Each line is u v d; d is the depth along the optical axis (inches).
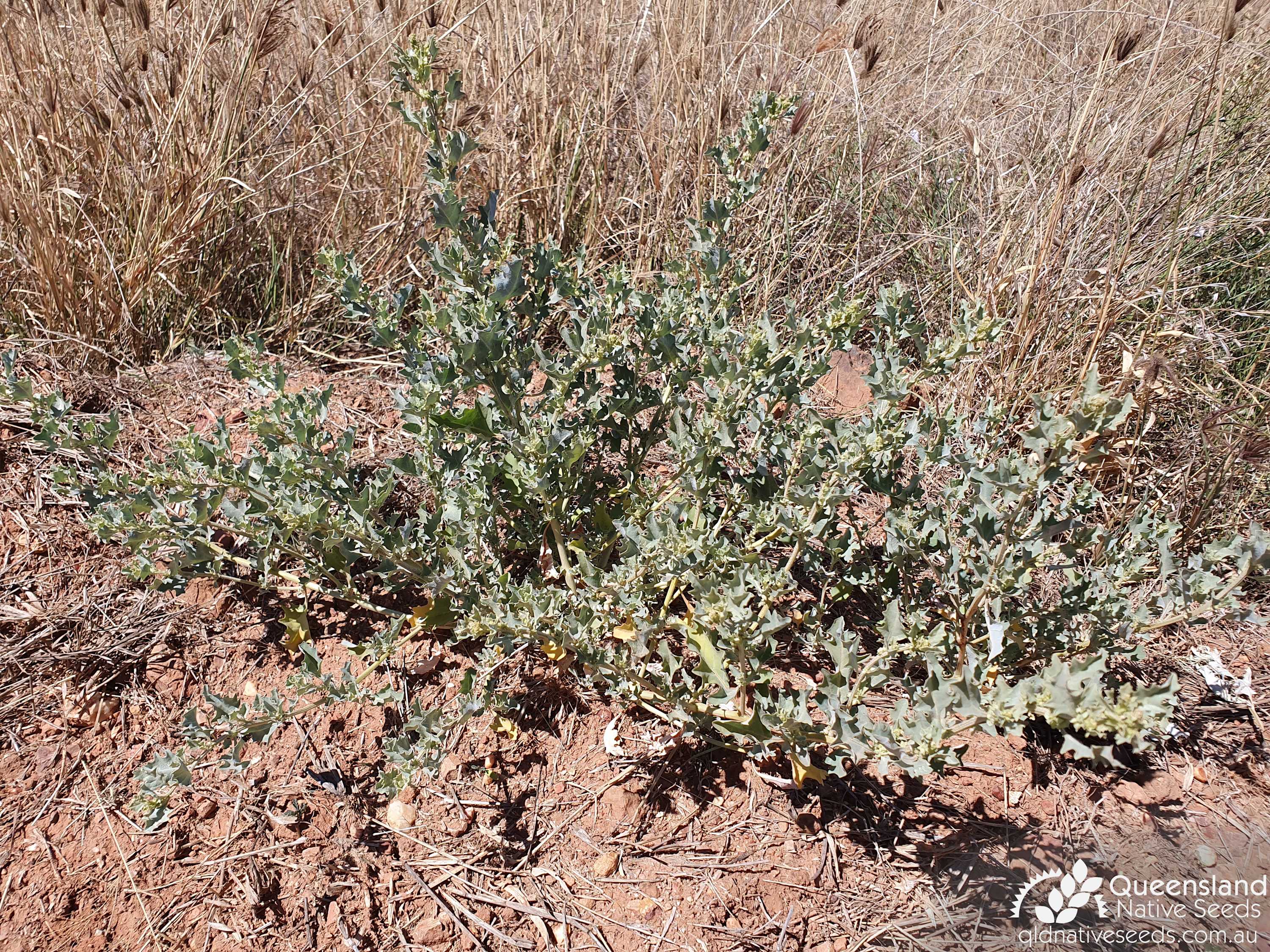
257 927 66.6
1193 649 95.5
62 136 121.8
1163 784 82.2
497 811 75.9
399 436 110.8
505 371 79.4
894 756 62.2
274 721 70.0
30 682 80.8
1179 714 88.5
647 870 72.7
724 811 76.6
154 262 121.1
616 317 95.7
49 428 81.3
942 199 146.2
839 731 64.1
